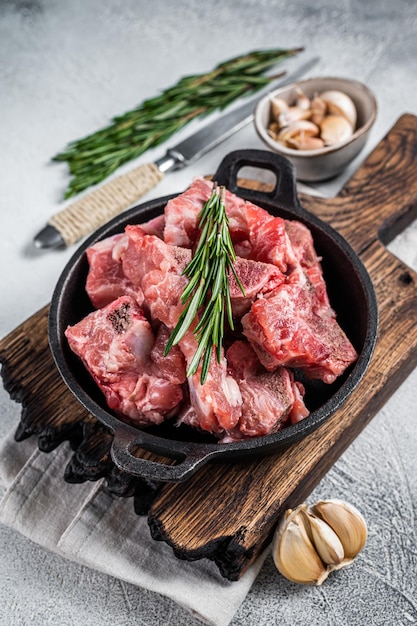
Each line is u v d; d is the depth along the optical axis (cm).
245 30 80
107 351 51
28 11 82
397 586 54
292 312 51
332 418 55
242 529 51
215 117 75
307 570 53
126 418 52
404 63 76
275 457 53
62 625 54
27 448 58
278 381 52
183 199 54
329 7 80
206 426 51
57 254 68
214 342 49
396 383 58
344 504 53
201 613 52
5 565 56
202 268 50
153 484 52
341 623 53
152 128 72
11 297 66
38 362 57
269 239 52
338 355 52
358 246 61
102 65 78
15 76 78
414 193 63
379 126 72
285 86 69
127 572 53
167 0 83
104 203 68
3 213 70
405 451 58
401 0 80
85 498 56
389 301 59
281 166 57
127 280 54
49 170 72
